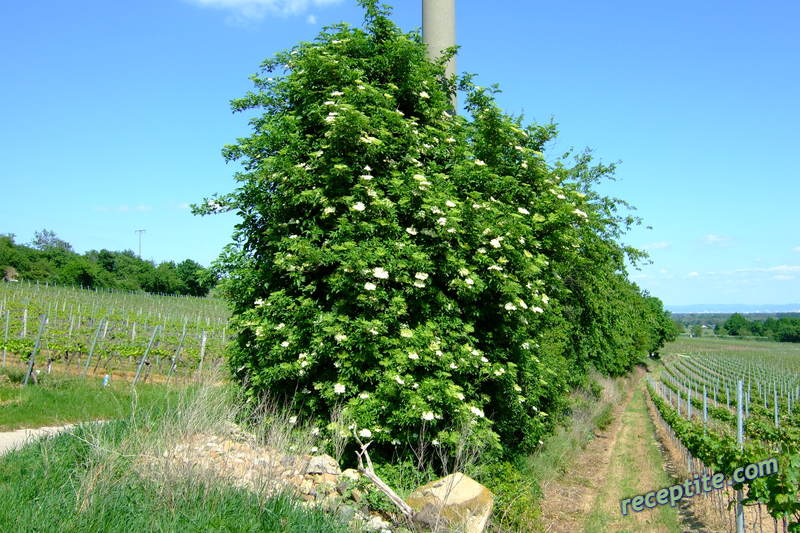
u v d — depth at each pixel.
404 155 6.80
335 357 6.07
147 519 4.02
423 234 6.54
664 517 7.25
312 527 4.29
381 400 5.87
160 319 25.09
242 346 7.05
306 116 7.14
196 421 5.62
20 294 30.72
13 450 5.51
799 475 5.32
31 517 3.81
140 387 11.88
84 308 27.83
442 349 6.52
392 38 7.66
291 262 6.14
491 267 6.56
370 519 4.91
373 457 6.12
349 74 6.93
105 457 4.68
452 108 8.27
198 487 4.48
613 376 28.05
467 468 6.24
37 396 9.45
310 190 6.30
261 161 7.04
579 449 11.73
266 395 6.61
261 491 4.57
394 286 6.34
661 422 16.84
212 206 7.20
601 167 17.91
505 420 7.93
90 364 16.28
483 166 7.22
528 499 6.52
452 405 6.09
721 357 61.91
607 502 8.02
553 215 7.97
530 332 8.76
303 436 6.00
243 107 7.79
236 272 7.09
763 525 6.93
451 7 10.27
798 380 33.66
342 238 6.16
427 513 4.77
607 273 17.12
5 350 13.27
